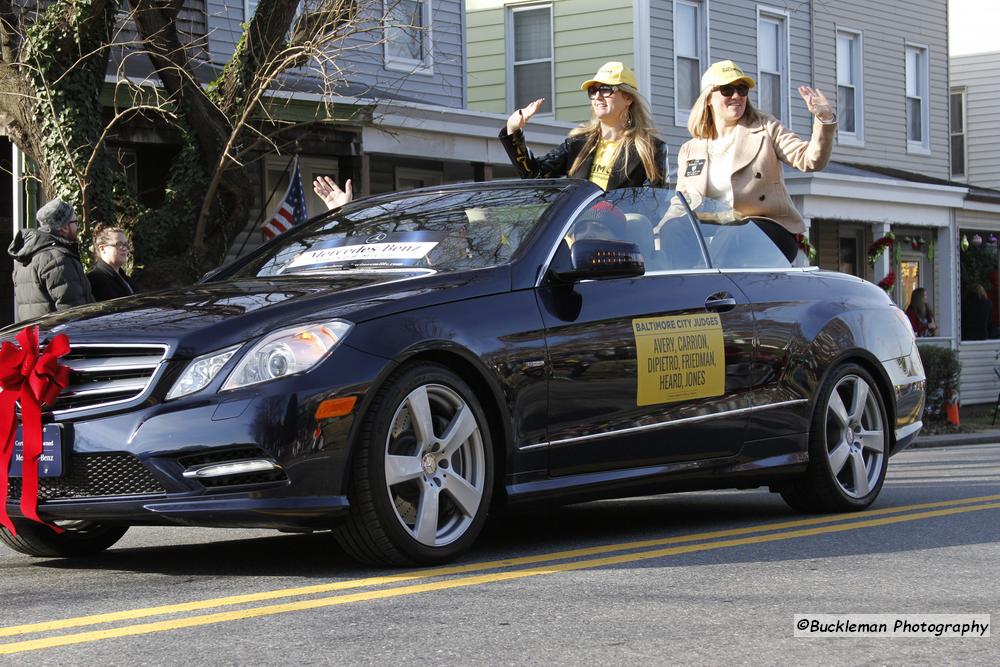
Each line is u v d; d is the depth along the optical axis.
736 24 34.91
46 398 7.28
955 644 5.77
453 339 7.73
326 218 9.71
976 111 46.56
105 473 7.18
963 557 8.15
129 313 7.71
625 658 5.48
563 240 8.65
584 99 33.34
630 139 10.68
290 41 18.78
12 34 17.41
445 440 7.66
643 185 10.73
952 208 35.19
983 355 35.94
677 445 9.08
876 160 39.12
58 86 16.94
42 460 7.25
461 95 28.70
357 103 21.30
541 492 8.21
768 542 8.80
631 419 8.73
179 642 5.75
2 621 6.30
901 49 40.16
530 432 8.13
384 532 7.41
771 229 11.05
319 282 8.09
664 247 9.44
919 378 11.43
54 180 17.06
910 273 39.75
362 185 22.27
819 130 10.96
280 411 7.05
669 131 33.25
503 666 5.34
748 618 6.27
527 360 8.09
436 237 8.74
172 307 7.75
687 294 9.30
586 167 10.88
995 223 36.78
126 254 14.27
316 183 11.24
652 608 6.49
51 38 16.84
